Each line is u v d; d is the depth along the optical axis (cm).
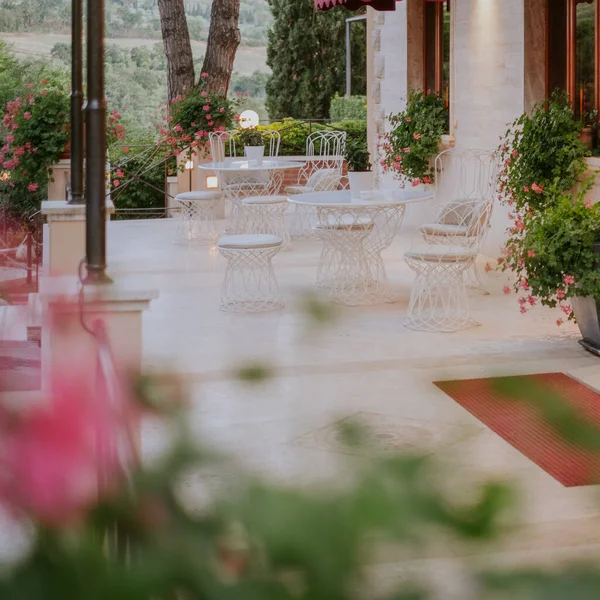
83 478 45
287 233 1131
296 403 548
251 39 3097
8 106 1120
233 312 794
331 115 2269
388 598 43
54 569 43
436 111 1170
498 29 987
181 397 56
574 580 42
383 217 1161
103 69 380
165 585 43
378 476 45
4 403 45
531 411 50
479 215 779
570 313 723
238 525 44
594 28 854
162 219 1365
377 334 718
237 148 1594
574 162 833
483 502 44
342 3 1151
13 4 2711
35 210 1259
